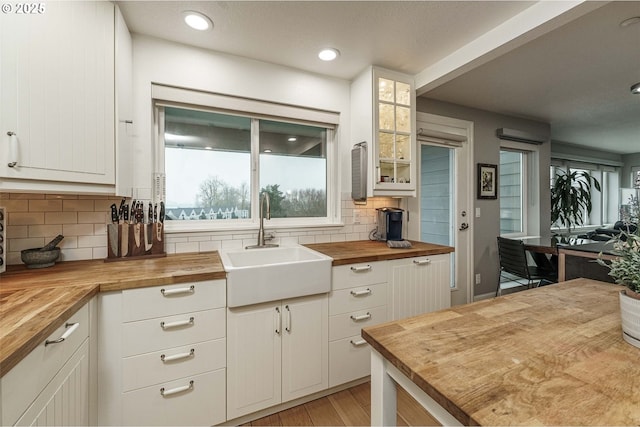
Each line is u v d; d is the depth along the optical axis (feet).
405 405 5.74
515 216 12.69
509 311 3.23
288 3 5.13
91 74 4.57
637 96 9.72
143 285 4.30
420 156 9.70
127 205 5.79
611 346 2.45
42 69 3.93
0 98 3.52
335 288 5.90
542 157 12.80
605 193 20.54
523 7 5.30
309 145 8.16
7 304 3.29
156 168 6.43
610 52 6.93
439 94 9.48
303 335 5.59
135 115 5.98
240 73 6.91
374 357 2.71
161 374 4.47
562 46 6.68
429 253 7.04
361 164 7.63
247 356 5.08
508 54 7.02
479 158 10.87
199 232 6.59
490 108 10.82
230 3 5.11
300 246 7.38
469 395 1.84
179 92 6.37
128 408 4.28
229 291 4.87
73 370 3.41
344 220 8.25
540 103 10.35
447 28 5.92
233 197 7.25
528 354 2.33
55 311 3.09
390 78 7.64
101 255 5.73
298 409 5.62
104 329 4.14
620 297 2.60
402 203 9.25
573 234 16.94
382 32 6.03
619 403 1.75
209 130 6.98
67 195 5.47
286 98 7.43
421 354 2.34
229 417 4.97
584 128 13.83
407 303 6.75
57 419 3.04
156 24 5.68
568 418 1.64
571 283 4.34
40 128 3.90
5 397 2.24
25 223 5.17
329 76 8.00
